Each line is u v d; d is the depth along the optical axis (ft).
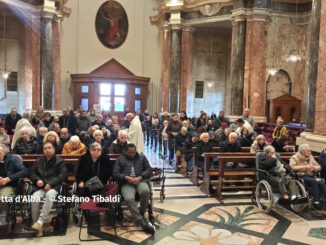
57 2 50.11
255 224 16.84
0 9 48.19
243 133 27.50
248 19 43.55
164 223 16.80
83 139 24.90
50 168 16.33
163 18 57.36
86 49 62.80
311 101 24.50
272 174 18.89
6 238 14.84
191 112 57.52
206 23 52.39
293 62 44.78
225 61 59.77
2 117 48.52
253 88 43.68
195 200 20.75
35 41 47.24
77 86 61.00
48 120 31.86
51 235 15.24
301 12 44.14
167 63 56.70
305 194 17.98
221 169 20.56
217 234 15.49
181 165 28.68
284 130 27.48
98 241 14.64
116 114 61.72
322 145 22.57
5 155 16.26
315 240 15.02
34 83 48.08
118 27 64.13
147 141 45.62
